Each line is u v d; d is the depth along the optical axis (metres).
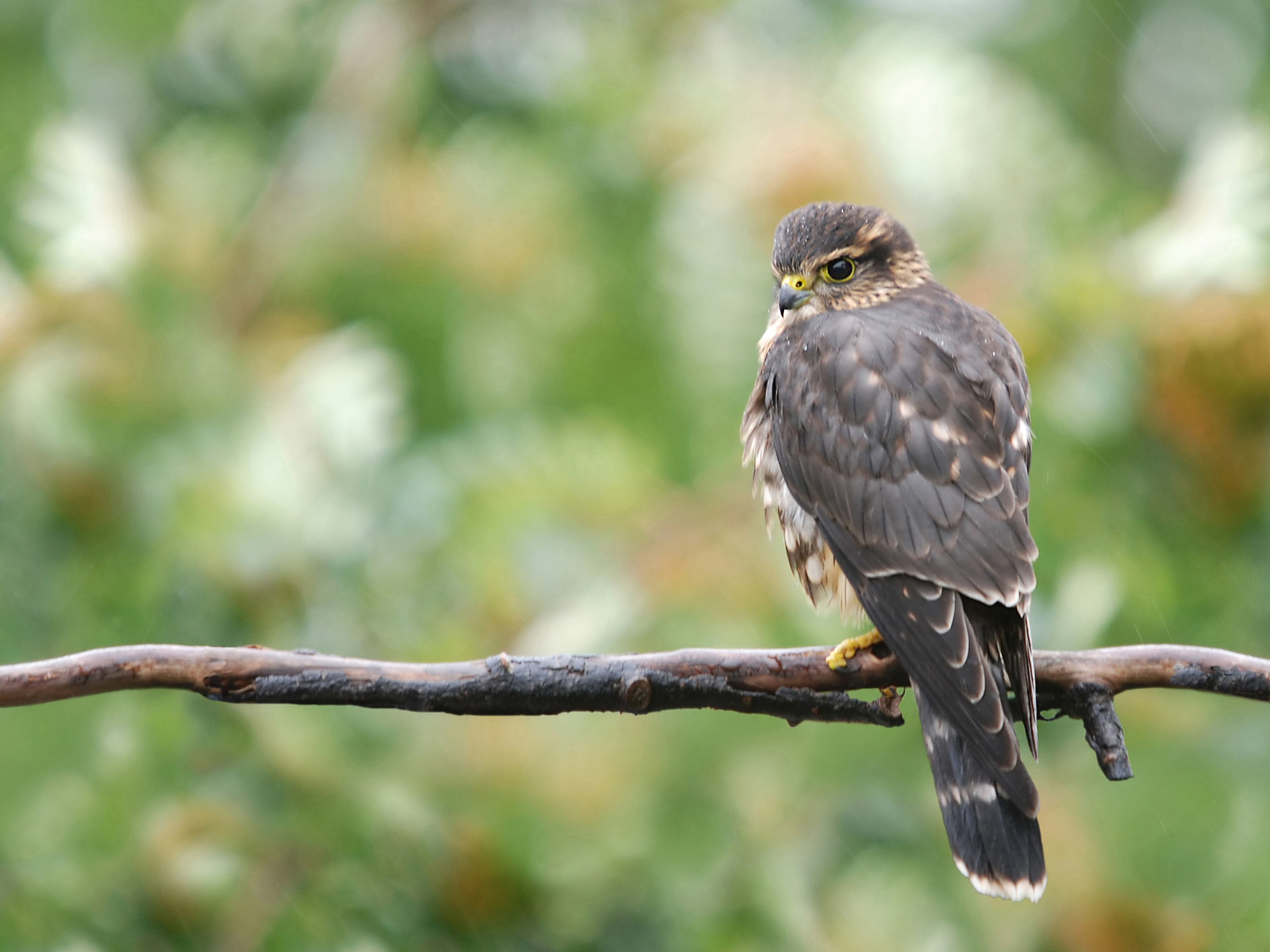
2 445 9.92
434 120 12.05
